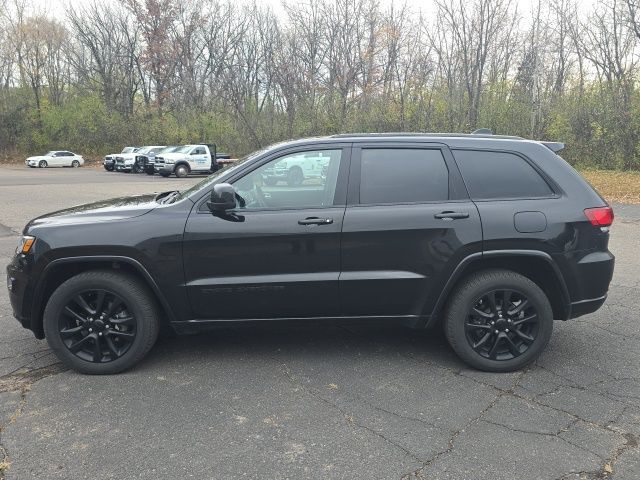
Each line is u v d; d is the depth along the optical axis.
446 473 2.76
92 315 3.90
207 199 3.89
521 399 3.57
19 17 51.22
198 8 49.75
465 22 30.52
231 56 49.41
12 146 49.09
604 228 4.02
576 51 30.58
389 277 3.88
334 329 4.88
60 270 3.94
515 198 3.96
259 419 3.30
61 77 54.59
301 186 3.95
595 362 4.20
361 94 34.22
